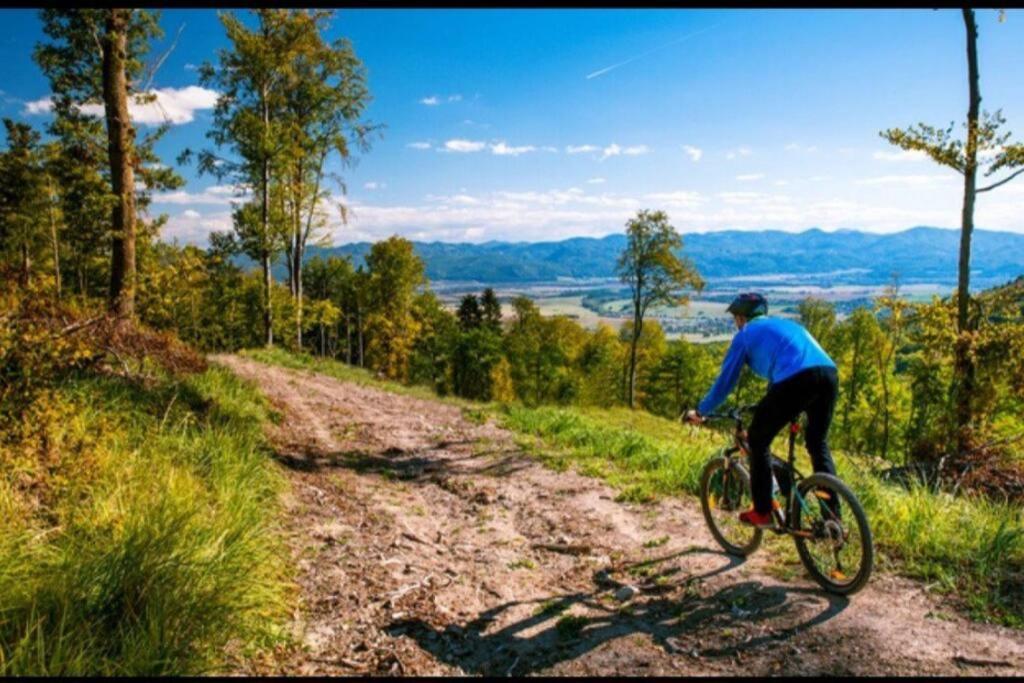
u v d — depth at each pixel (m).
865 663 3.27
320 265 74.31
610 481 7.65
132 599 3.36
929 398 31.03
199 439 6.77
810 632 3.63
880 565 4.47
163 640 3.08
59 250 25.36
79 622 3.14
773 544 5.01
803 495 4.29
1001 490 8.38
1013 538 4.46
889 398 38.34
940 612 3.74
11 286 6.93
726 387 4.55
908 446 32.25
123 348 9.73
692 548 5.20
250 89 24.78
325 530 5.64
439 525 6.31
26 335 5.15
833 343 44.44
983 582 4.07
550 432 11.38
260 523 4.99
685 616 4.02
